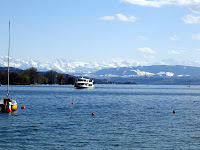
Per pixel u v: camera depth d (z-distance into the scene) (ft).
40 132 176.65
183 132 180.86
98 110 293.02
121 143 154.20
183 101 461.78
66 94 627.05
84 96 563.07
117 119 228.84
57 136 167.22
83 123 207.82
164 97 582.35
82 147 146.72
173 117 245.24
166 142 157.38
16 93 652.48
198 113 277.23
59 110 288.30
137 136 169.07
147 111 290.15
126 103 398.21
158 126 199.72
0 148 144.46
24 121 214.48
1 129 184.65
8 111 264.11
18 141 156.46
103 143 153.79
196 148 147.43
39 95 576.61
